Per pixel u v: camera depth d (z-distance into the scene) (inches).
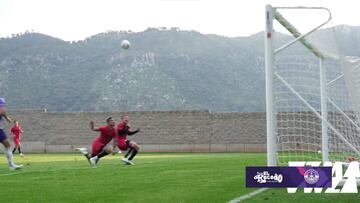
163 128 1416.1
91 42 4392.2
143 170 530.6
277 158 395.2
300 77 462.9
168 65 4060.0
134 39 4429.1
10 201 303.6
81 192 343.0
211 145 1397.6
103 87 3858.3
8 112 1446.9
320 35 408.5
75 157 1015.0
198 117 1407.5
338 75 554.6
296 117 552.4
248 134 1387.8
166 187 366.6
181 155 1122.0
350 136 522.0
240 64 4131.4
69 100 3826.3
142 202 293.1
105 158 920.3
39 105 3804.1
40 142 1438.2
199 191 339.9
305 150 560.1
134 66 3988.7
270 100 354.3
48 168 590.9
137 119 1423.5
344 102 545.0
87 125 1433.3
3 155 1195.3
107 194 331.0
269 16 361.7
